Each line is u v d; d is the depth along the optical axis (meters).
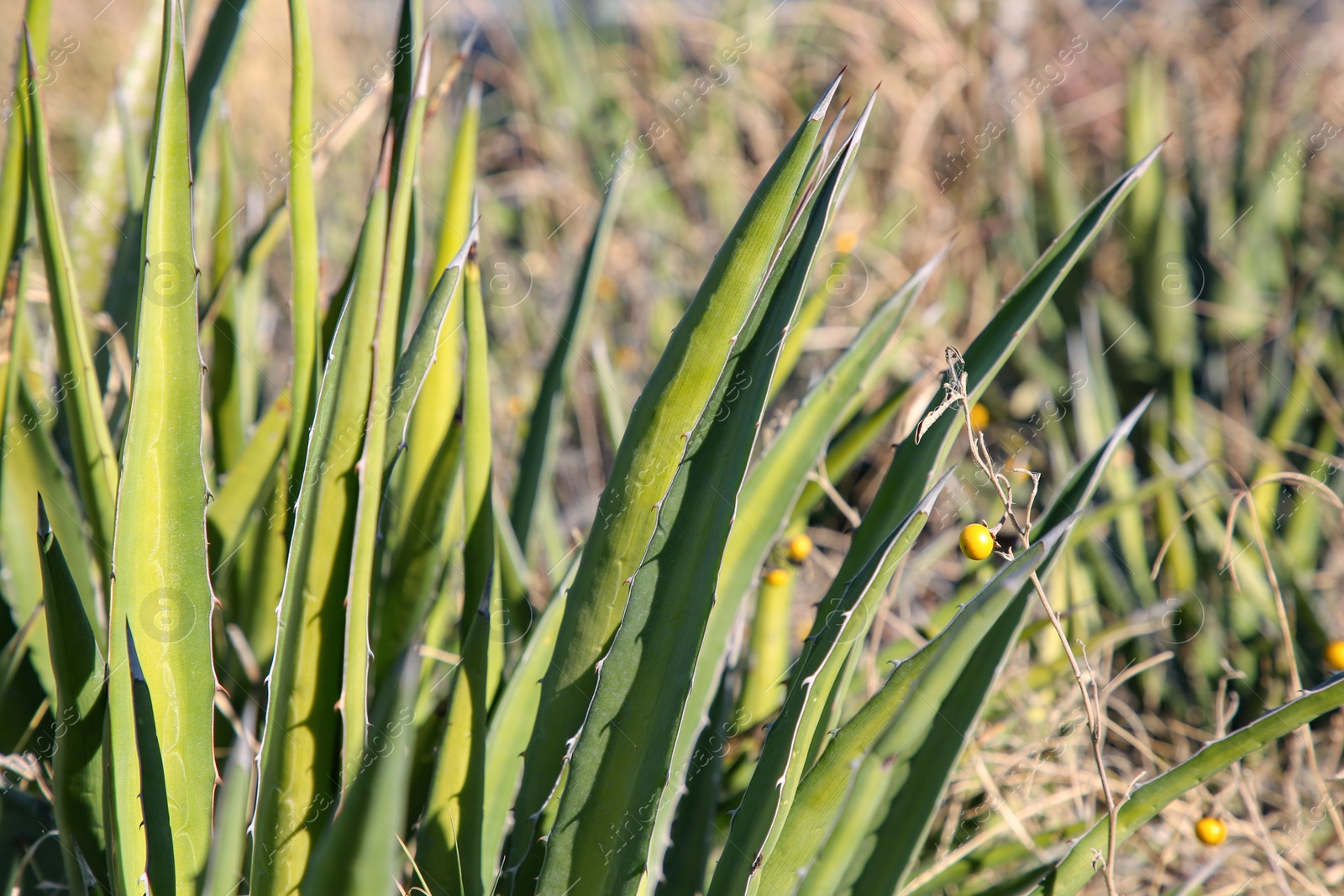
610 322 2.25
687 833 1.02
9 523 1.06
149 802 0.90
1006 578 0.89
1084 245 0.92
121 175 1.20
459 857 0.94
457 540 1.09
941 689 0.93
